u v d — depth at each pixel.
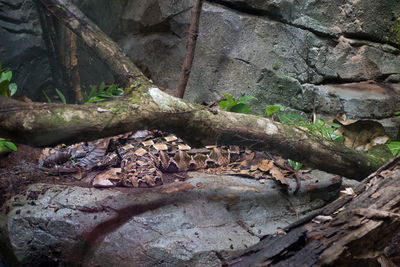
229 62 5.85
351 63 6.22
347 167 4.45
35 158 5.02
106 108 3.50
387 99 5.88
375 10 6.27
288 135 4.20
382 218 2.92
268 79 5.77
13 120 3.11
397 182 3.44
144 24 6.76
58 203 3.96
